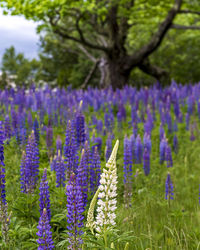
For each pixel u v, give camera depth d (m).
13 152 7.97
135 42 35.66
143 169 7.65
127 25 24.03
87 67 41.19
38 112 11.11
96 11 19.36
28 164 5.01
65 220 4.26
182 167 8.84
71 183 3.20
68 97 12.98
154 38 23.27
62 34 21.03
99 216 3.12
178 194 6.95
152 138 10.91
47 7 17.31
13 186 5.83
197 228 5.11
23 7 16.98
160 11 22.16
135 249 4.38
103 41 26.84
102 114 13.57
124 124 11.74
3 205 3.91
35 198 4.64
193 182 7.82
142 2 21.16
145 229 4.97
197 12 22.11
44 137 9.47
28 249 4.02
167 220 5.46
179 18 26.22
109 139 7.30
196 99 15.82
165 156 8.35
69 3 18.16
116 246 4.15
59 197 4.98
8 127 7.99
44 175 3.94
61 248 3.92
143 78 37.84
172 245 4.67
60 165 5.25
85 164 4.70
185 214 5.44
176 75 39.41
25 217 4.66
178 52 38.97
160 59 39.53
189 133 11.63
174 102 15.44
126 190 5.82
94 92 16.50
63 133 9.76
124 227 4.71
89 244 3.41
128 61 24.03
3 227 3.88
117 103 14.62
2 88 13.98
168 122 11.51
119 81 24.16
